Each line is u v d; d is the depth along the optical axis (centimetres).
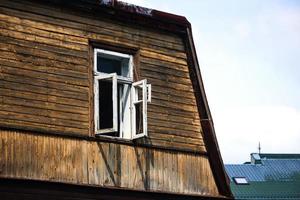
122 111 1588
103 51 1558
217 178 1691
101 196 1492
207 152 1688
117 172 1523
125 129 1574
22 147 1391
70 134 1462
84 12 1542
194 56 1697
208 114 1688
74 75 1497
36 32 1461
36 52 1452
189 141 1656
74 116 1477
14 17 1437
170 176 1608
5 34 1416
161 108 1622
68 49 1501
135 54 1609
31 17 1461
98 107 1517
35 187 1396
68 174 1445
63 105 1467
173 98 1648
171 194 1602
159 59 1645
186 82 1684
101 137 1511
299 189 3784
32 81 1434
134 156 1557
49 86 1455
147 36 1638
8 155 1369
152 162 1584
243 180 3791
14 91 1405
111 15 1578
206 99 1692
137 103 1564
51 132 1435
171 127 1630
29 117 1413
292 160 4028
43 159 1415
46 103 1443
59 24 1498
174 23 1673
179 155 1633
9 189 1361
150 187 1570
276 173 3894
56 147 1438
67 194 1441
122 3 1584
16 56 1423
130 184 1538
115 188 1507
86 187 1466
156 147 1595
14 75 1412
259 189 3750
